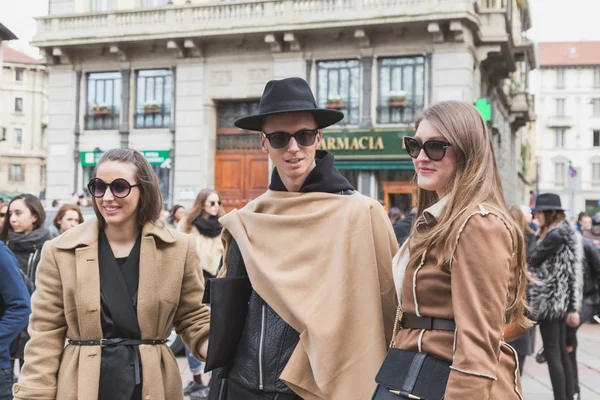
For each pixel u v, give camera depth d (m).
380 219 2.70
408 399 2.02
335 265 2.58
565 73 65.12
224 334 2.62
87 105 19.84
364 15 16.73
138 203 2.83
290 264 2.62
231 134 19.00
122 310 2.70
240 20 17.81
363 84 17.38
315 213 2.67
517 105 26.80
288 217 2.70
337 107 17.64
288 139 2.73
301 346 2.49
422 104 17.06
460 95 16.58
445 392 1.88
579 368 7.47
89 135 19.75
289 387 2.50
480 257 1.91
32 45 19.55
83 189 19.80
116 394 2.63
